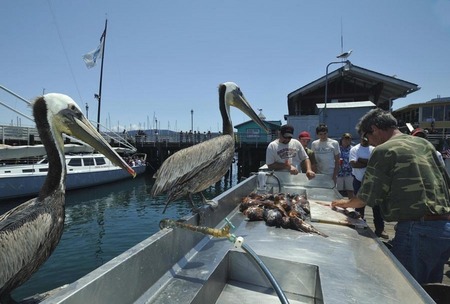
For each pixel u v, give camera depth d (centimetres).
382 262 212
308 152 647
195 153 261
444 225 233
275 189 491
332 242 254
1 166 1758
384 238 509
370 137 291
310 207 351
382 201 250
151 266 173
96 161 2392
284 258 218
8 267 210
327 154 636
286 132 542
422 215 231
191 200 266
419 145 246
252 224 307
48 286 820
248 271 228
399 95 1773
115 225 1422
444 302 198
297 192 467
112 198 2034
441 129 2309
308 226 281
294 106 2050
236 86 337
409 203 233
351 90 1844
